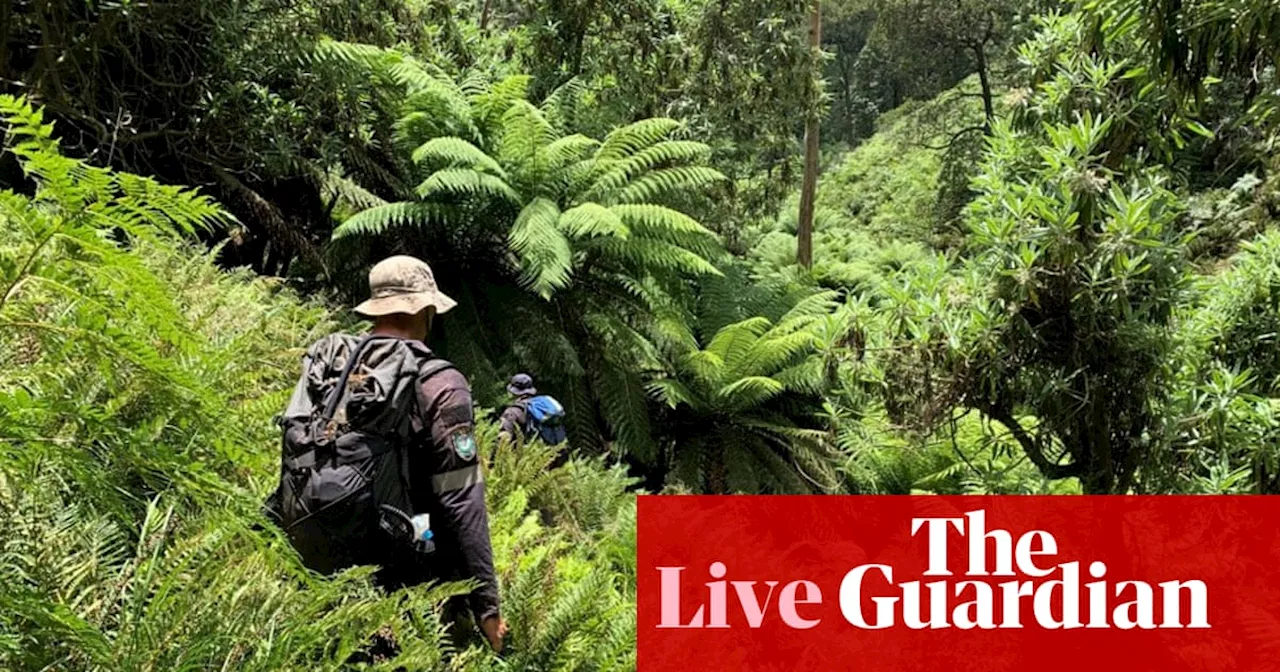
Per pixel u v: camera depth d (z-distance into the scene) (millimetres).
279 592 1211
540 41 7723
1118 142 3131
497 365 5699
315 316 3605
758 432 6684
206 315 2098
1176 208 3121
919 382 3244
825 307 6922
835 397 6336
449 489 1508
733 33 8109
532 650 1561
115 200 644
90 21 4266
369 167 5707
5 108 589
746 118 8219
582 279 6199
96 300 694
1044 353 3051
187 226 668
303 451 1433
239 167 5023
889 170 19438
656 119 6043
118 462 771
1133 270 2854
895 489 5480
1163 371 3031
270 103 4805
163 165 4805
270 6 4781
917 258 14070
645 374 6617
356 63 5289
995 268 3074
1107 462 3037
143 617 1079
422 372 1527
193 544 1170
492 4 9250
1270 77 2918
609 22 7891
